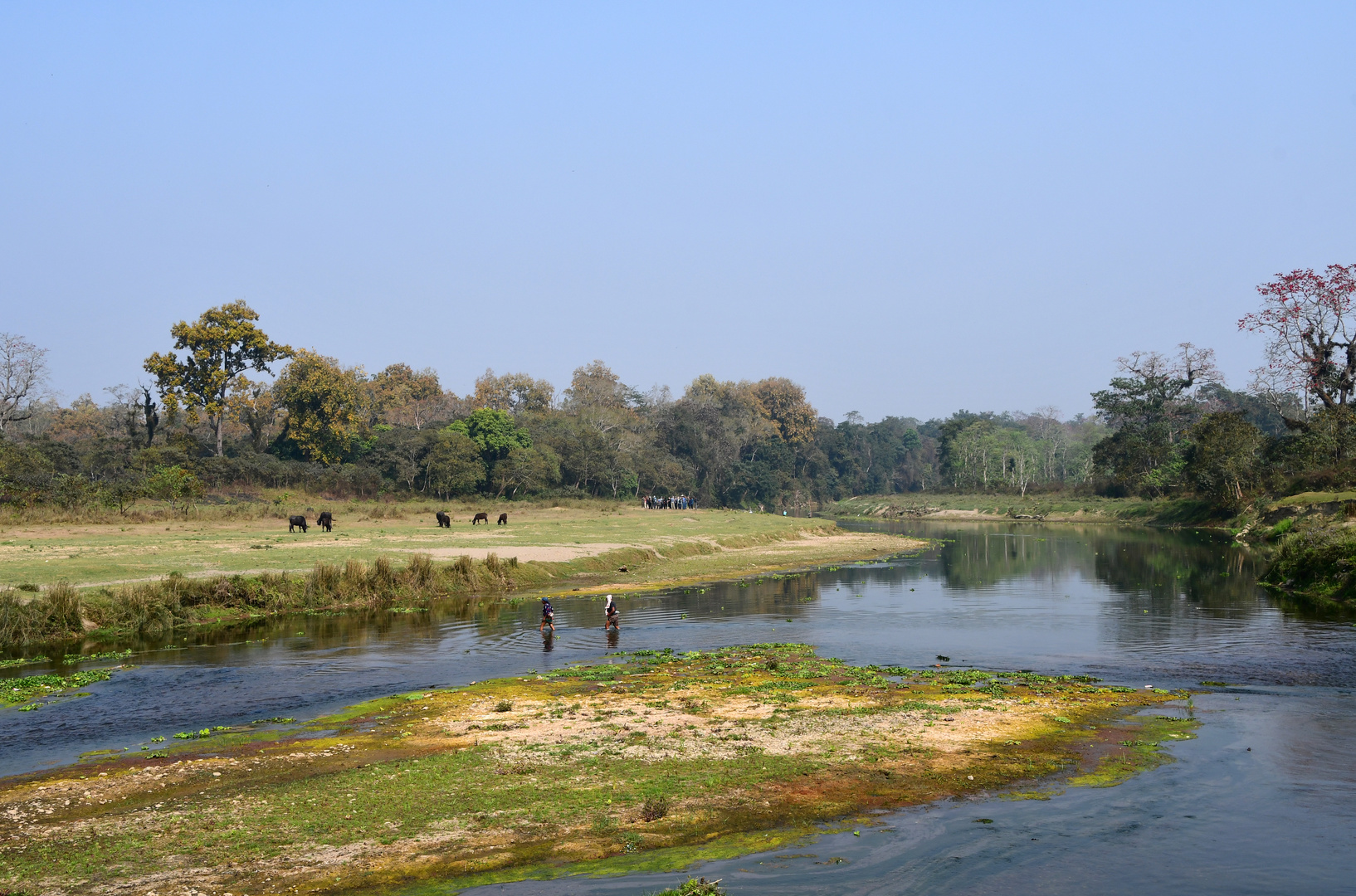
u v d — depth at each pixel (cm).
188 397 9294
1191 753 1581
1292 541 4159
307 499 8550
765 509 14825
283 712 1956
